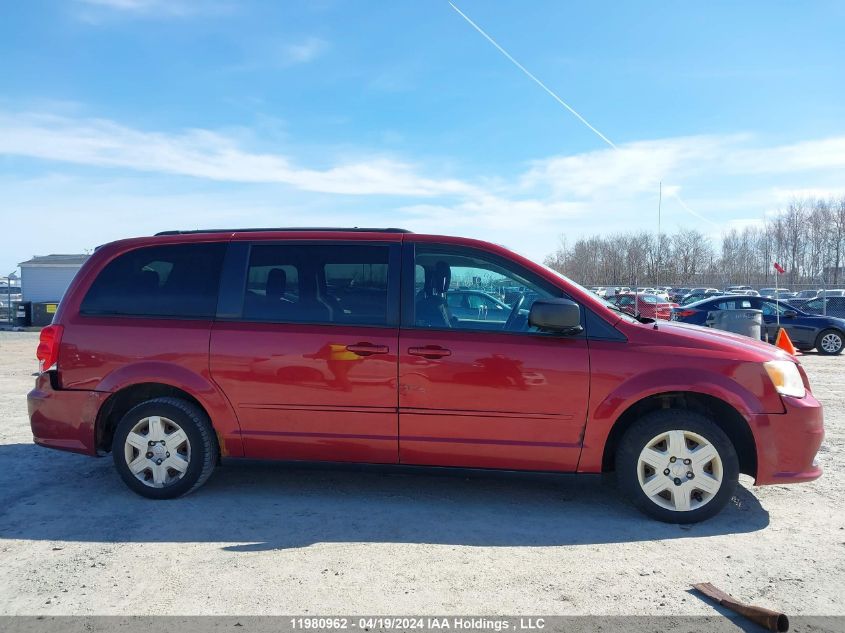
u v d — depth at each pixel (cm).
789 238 6412
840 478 501
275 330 430
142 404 439
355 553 356
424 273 434
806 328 1504
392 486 475
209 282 448
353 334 423
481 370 408
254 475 499
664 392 400
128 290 454
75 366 443
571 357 404
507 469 416
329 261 441
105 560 346
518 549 363
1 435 635
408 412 416
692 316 1569
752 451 405
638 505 405
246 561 344
